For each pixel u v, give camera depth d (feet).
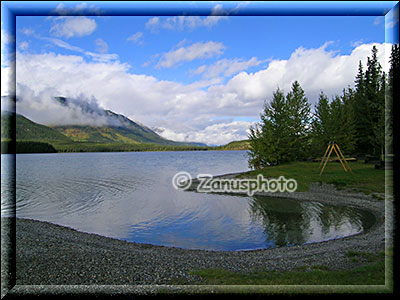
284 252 35.65
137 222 55.67
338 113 131.44
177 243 42.42
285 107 124.98
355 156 137.49
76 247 37.50
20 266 29.91
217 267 29.53
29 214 64.18
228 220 55.72
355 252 32.22
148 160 346.13
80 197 86.79
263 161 126.41
